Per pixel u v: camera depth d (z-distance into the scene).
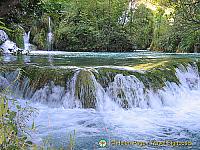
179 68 9.12
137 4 26.52
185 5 8.70
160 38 24.05
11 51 14.73
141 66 8.81
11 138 2.57
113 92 7.26
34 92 7.48
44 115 6.41
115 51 20.39
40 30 19.77
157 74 8.09
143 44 26.59
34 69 7.86
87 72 7.28
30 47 18.83
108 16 21.50
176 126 5.96
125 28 22.73
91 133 5.44
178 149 4.73
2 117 2.47
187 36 18.61
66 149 4.55
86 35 20.12
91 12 21.70
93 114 6.62
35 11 8.73
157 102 7.57
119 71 7.54
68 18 21.05
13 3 6.84
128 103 7.22
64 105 7.04
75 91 7.09
